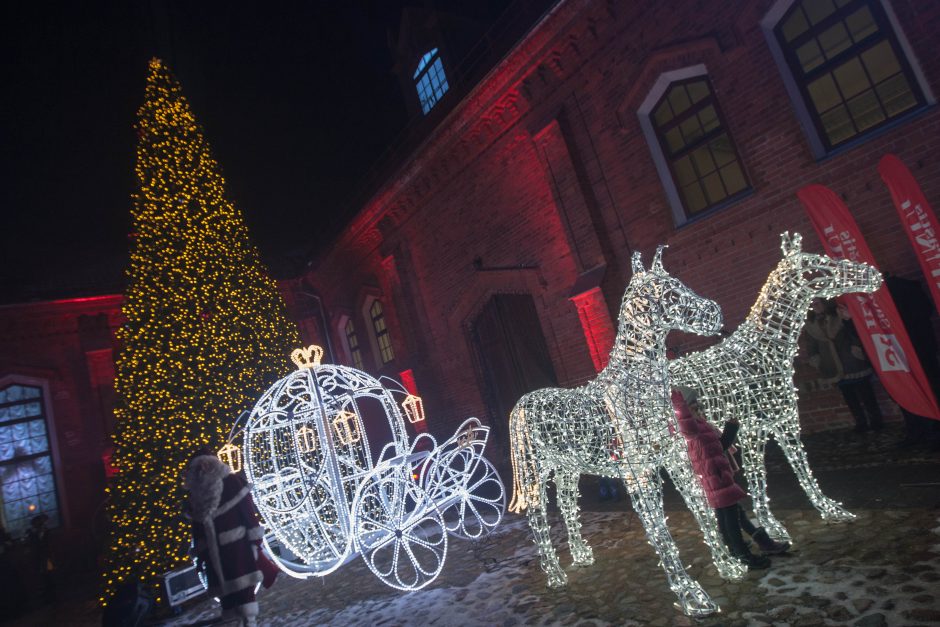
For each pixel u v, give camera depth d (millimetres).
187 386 9391
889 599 2924
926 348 5477
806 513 4574
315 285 20438
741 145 8031
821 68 7254
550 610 4082
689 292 3812
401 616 4961
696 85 8719
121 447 9219
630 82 9305
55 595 12391
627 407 3922
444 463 6938
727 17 7992
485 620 4254
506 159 11781
